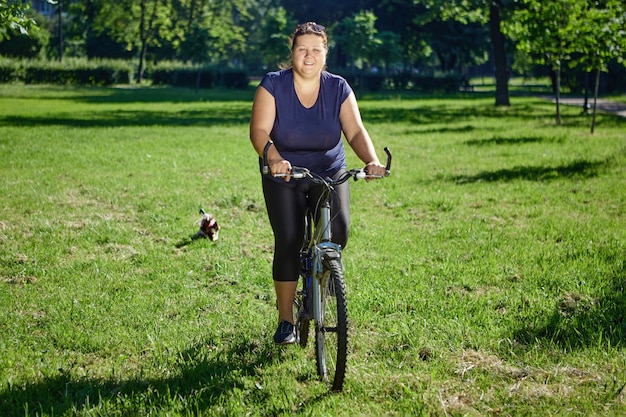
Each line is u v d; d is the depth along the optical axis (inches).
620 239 303.0
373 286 241.3
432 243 302.7
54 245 294.4
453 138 717.9
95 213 354.3
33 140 657.0
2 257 274.5
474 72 4222.4
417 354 184.1
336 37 2129.7
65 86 2007.9
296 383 169.6
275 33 2060.8
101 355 188.2
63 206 368.5
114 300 229.6
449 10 1344.7
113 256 282.8
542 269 261.0
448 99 1631.4
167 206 372.5
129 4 2311.8
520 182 447.2
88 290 240.2
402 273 259.8
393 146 654.5
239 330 203.0
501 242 301.6
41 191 405.1
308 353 186.9
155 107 1208.2
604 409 154.4
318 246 164.1
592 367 175.3
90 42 2896.2
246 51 3299.7
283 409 156.1
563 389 163.9
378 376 171.3
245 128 810.2
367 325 205.8
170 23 2388.0
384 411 155.9
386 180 462.6
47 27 3176.7
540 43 763.4
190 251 289.9
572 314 211.8
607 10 665.0
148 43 2458.2
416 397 159.6
